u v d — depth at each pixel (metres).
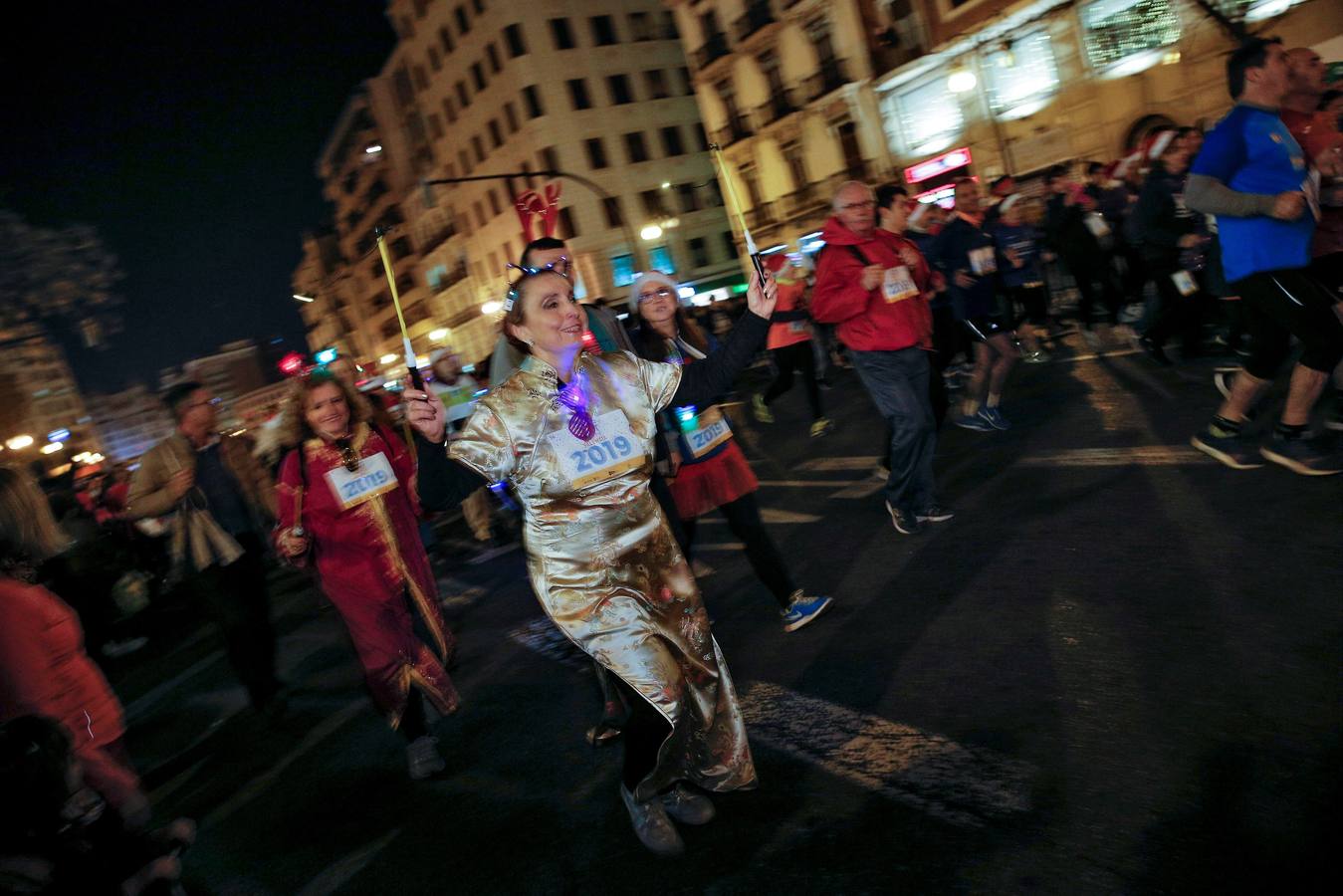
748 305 2.91
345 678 5.89
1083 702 3.02
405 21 49.16
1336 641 2.96
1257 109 4.11
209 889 3.48
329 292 81.81
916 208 7.70
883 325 4.92
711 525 7.06
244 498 5.28
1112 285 10.49
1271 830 2.22
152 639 9.16
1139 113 22.25
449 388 9.39
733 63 33.91
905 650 3.80
